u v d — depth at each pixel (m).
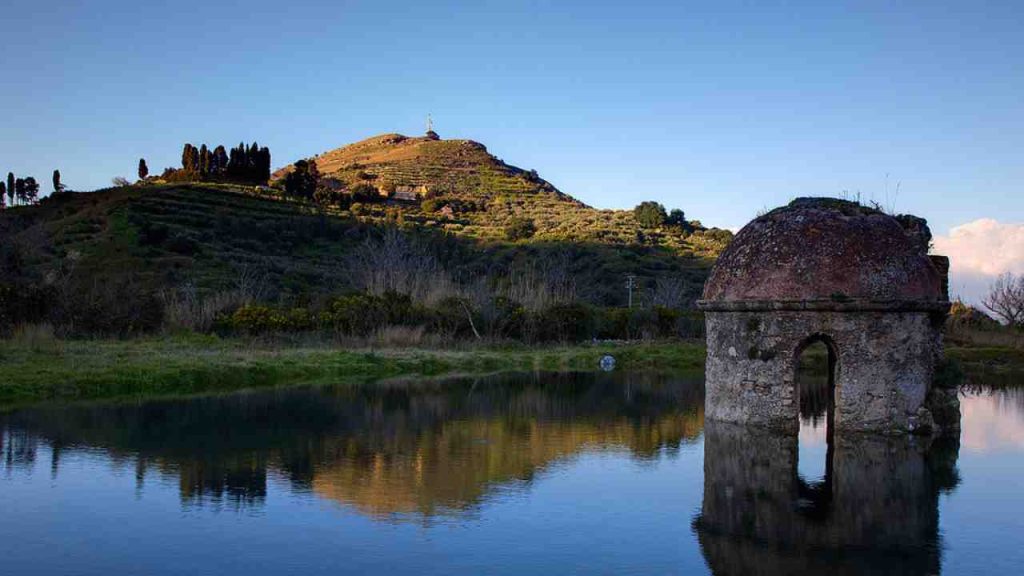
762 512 11.29
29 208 69.31
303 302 38.44
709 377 18.00
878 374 16.12
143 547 9.56
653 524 10.70
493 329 38.94
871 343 16.09
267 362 27.14
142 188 71.88
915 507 11.59
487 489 12.42
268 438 16.44
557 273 50.69
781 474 13.52
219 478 12.95
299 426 17.94
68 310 30.95
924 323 16.44
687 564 9.16
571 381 28.05
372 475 13.29
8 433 16.42
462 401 22.53
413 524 10.59
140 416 18.66
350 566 8.98
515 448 15.73
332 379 27.00
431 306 39.31
